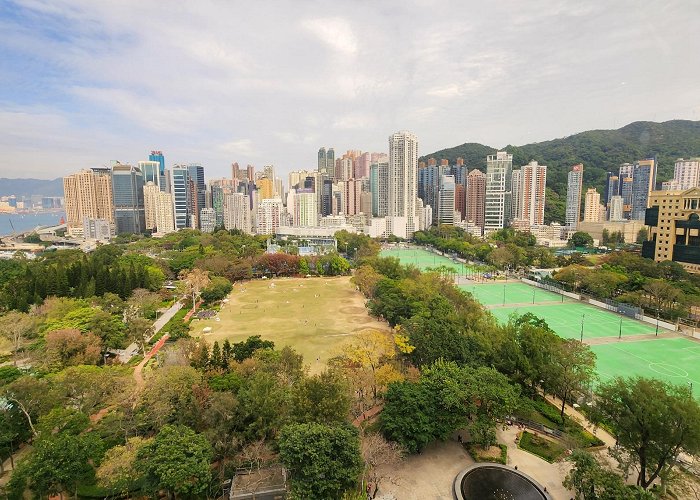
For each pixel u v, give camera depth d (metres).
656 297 142.62
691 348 113.56
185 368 68.81
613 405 57.09
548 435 68.44
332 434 51.97
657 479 57.78
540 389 85.25
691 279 165.00
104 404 68.25
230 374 70.94
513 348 79.25
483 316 108.62
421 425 59.94
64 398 64.94
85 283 140.25
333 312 151.00
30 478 51.09
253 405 59.84
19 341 91.56
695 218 188.62
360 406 72.69
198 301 164.62
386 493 54.47
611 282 163.88
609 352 110.38
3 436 58.34
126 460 50.00
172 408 62.72
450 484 56.53
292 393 63.31
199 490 49.78
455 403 62.16
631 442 54.12
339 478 49.78
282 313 149.88
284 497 52.62
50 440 52.62
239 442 57.94
